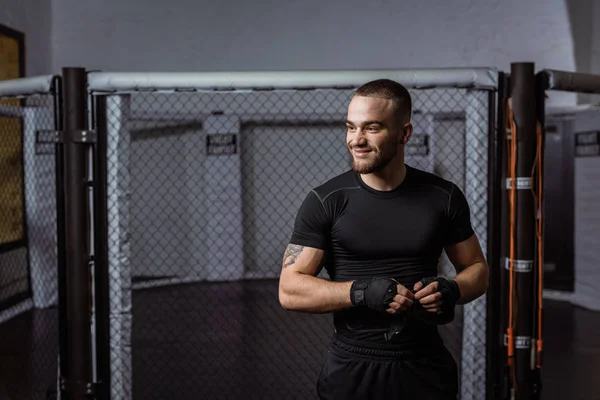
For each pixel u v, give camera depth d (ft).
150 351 14.21
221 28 23.06
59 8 22.52
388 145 5.04
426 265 5.40
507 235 8.20
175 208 23.61
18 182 17.37
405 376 5.28
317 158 23.81
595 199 18.80
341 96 23.04
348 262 5.39
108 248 8.36
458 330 15.83
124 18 22.79
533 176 8.02
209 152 23.44
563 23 20.61
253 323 16.94
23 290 17.58
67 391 8.48
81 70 8.11
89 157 8.23
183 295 21.08
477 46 21.85
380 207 5.27
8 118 16.89
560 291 20.45
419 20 22.31
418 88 7.95
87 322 8.36
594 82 8.32
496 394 8.29
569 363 13.29
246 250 24.22
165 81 7.93
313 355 13.84
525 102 7.93
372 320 5.30
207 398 11.05
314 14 22.89
